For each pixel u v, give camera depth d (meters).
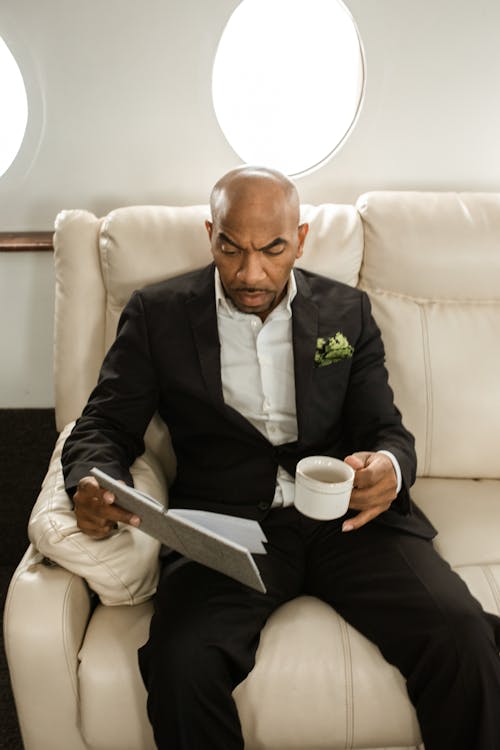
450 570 1.31
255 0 2.31
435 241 1.66
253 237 1.30
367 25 1.79
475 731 1.13
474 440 1.67
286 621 1.25
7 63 1.86
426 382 1.66
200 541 1.05
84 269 1.66
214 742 1.11
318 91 2.28
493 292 1.70
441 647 1.15
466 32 1.81
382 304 1.68
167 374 1.45
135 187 1.96
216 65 1.89
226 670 1.14
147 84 1.83
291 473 1.45
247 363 1.48
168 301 1.48
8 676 1.69
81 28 1.76
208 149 1.92
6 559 2.22
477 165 1.98
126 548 1.24
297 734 1.17
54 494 1.29
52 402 2.18
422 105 1.89
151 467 1.47
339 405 1.50
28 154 1.89
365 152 1.94
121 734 1.20
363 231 1.69
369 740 1.19
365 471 1.26
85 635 1.23
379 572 1.30
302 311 1.48
